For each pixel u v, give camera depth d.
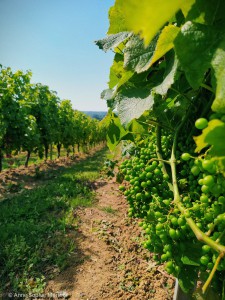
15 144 15.33
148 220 1.61
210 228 1.23
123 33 1.68
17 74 15.16
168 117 2.08
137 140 2.64
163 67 1.53
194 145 1.78
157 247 1.63
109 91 2.27
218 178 1.20
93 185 13.62
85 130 31.05
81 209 9.92
